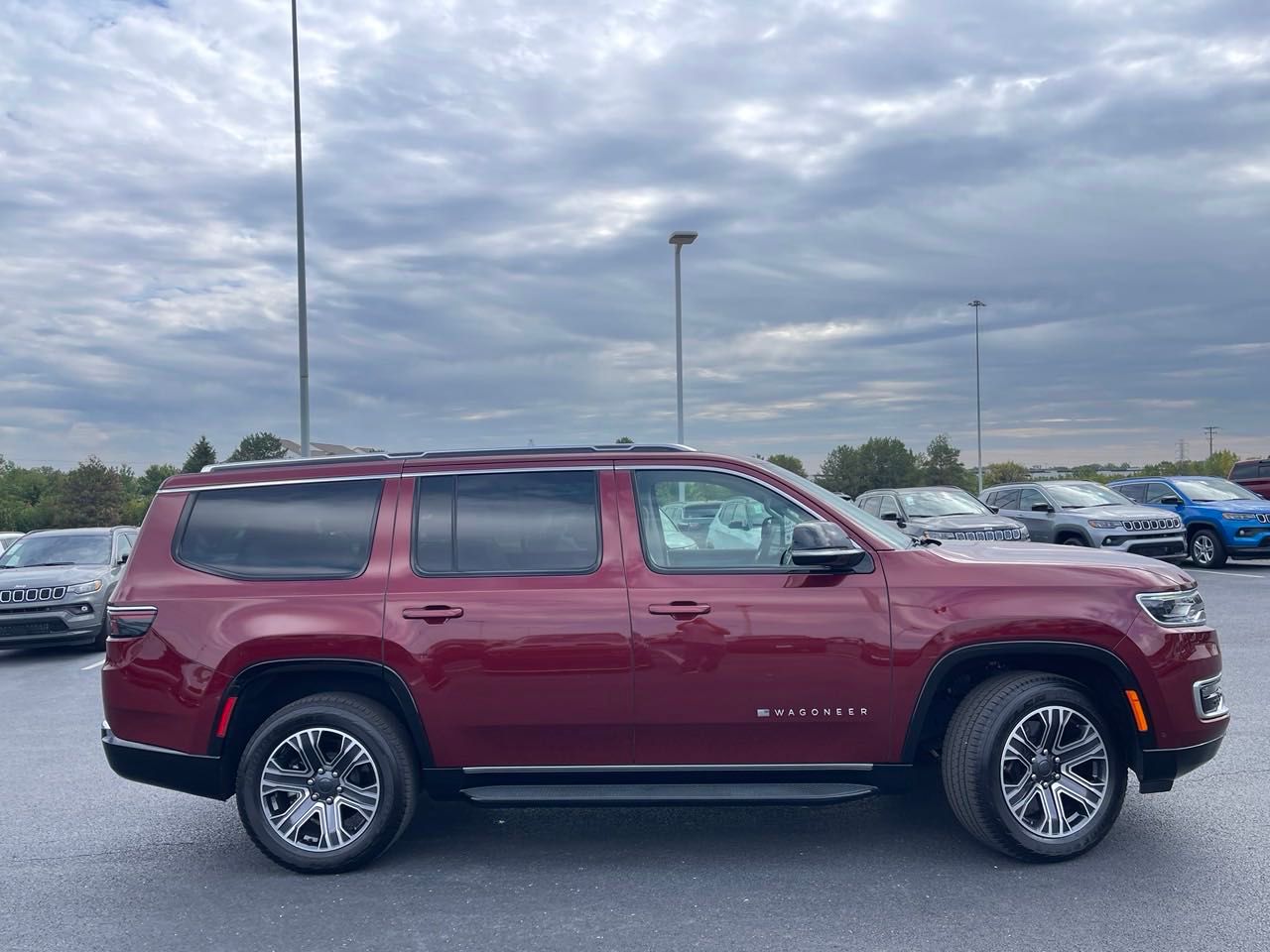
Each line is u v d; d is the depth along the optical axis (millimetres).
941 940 3820
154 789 6395
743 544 4832
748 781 4695
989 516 16484
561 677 4637
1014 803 4551
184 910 4367
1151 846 4758
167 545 4984
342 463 5070
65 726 8453
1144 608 4594
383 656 4695
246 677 4758
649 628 4621
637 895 4371
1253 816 5129
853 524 4809
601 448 5047
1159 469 80312
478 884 4574
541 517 4891
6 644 12594
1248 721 6977
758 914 4125
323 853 4707
